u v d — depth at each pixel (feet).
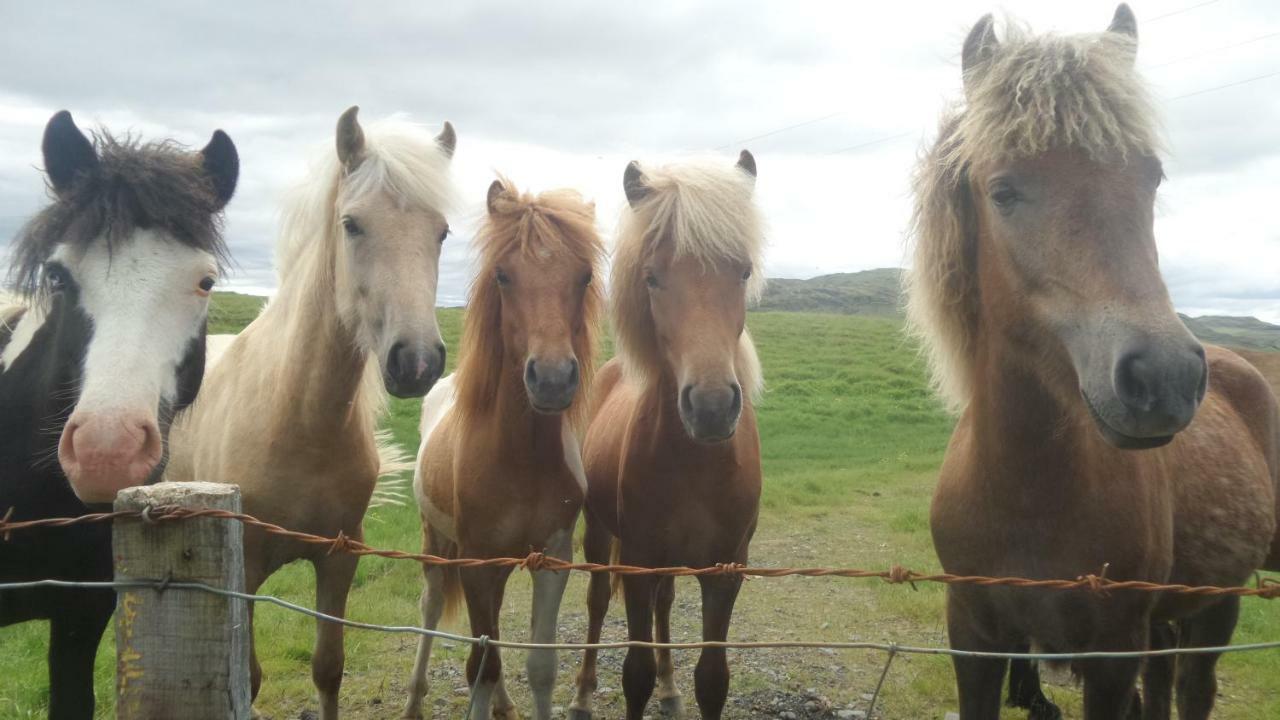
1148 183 6.34
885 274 326.44
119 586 5.34
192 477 12.34
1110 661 7.26
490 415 11.19
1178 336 5.54
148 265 8.02
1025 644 8.00
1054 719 12.56
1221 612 10.43
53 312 8.49
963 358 7.79
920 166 7.93
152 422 7.51
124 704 5.42
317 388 10.53
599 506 12.53
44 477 8.50
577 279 11.01
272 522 10.80
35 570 8.73
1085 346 5.99
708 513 10.62
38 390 8.57
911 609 17.72
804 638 16.43
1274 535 10.71
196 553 5.31
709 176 10.25
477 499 11.09
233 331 46.88
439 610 14.94
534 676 10.86
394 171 10.27
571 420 12.04
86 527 8.70
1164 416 5.43
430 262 10.43
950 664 14.80
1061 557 7.18
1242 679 14.26
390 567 20.47
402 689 14.08
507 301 10.85
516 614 17.84
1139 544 7.10
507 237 10.92
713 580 10.74
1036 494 7.14
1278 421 10.85
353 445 11.14
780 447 42.60
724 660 10.48
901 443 44.52
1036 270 6.42
